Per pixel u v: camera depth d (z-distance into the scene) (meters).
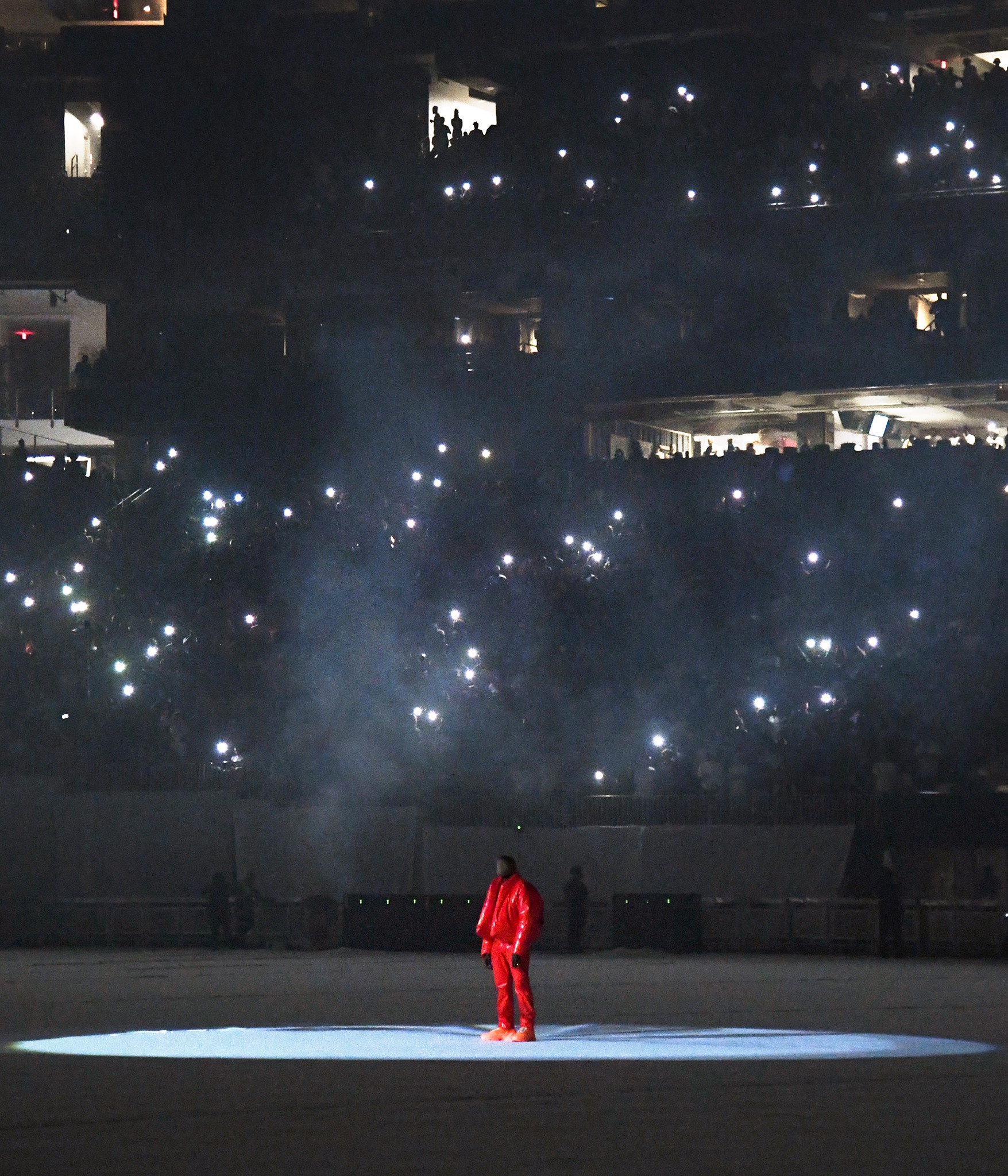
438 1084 21.16
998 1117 17.81
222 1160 15.09
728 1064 23.44
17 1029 29.83
